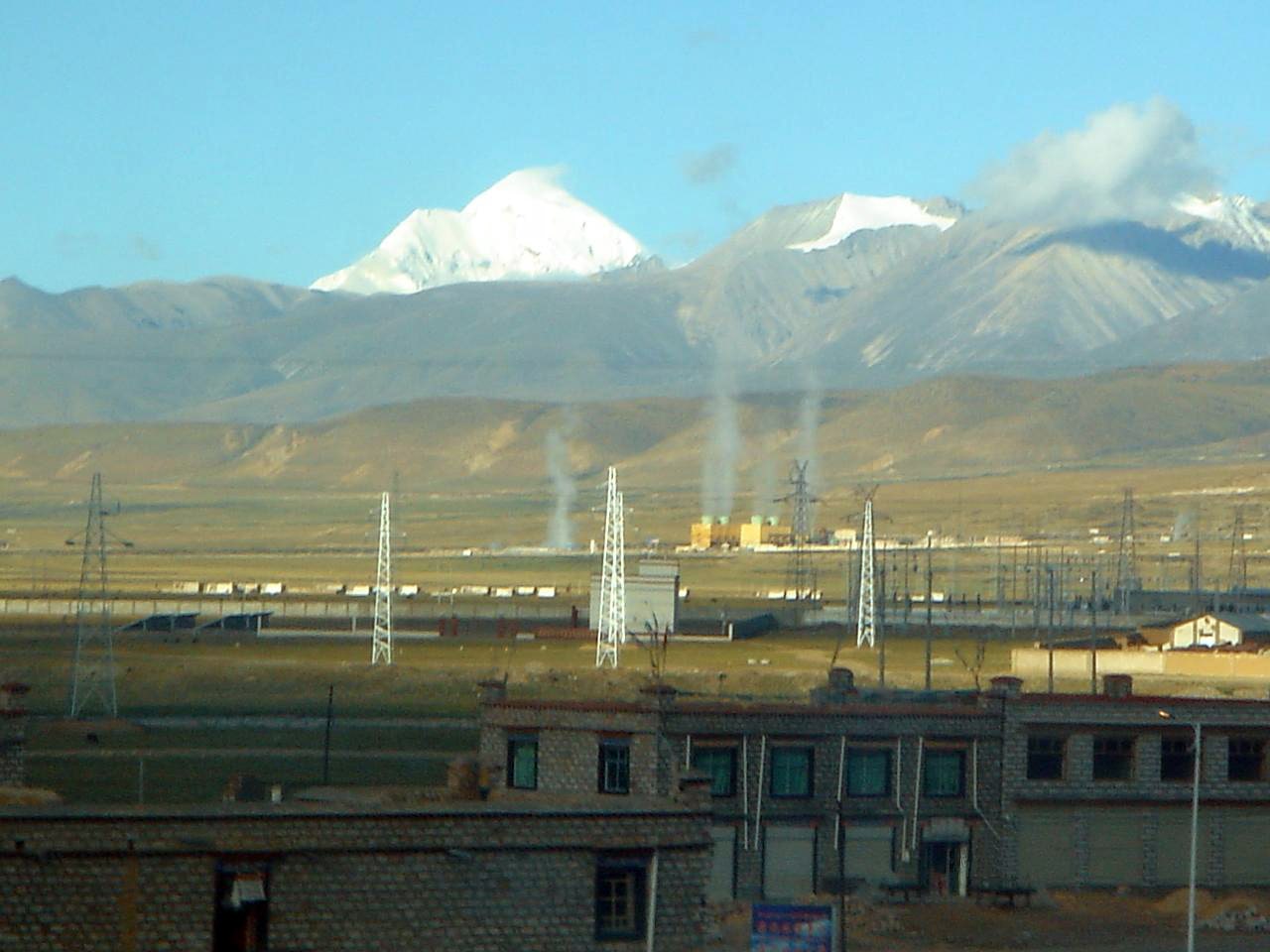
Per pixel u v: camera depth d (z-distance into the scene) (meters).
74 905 57.81
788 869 101.69
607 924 64.44
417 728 171.62
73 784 130.25
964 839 105.69
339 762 144.75
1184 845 108.69
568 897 63.66
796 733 102.19
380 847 61.25
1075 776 107.31
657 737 99.12
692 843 65.44
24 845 57.50
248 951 59.62
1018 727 106.62
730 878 100.19
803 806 102.00
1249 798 109.31
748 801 101.00
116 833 58.62
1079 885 106.94
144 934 58.44
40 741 160.12
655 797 75.56
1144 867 107.88
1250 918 100.31
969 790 106.19
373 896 61.19
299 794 85.69
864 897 101.75
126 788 128.25
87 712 182.00
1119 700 108.38
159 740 161.50
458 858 62.12
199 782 131.88
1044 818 106.88
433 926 61.81
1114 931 96.69
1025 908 102.19
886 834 104.19
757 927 64.88
